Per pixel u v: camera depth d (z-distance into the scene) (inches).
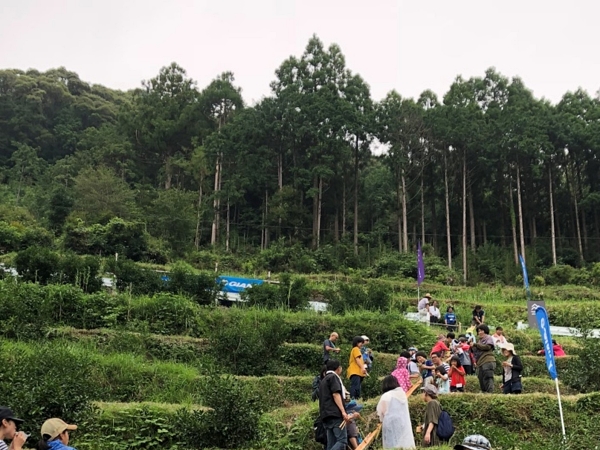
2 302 797.9
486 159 2262.6
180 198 2158.0
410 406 553.6
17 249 1733.5
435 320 1101.1
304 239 2315.5
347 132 2357.3
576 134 2273.6
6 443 271.4
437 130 2325.3
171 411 533.0
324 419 393.1
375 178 2687.0
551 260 2255.2
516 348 1003.9
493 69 2554.1
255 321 911.0
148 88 3021.7
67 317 869.2
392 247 2388.0
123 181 2486.5
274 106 2438.5
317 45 2501.2
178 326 910.4
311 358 834.8
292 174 2480.3
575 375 737.0
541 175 2290.8
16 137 3356.3
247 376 748.6
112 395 635.5
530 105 2361.0
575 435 531.2
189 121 2785.4
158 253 1831.9
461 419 560.1
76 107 3671.3
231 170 2448.3
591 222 2471.7
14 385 506.6
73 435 487.2
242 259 2101.4
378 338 932.0
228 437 506.6
